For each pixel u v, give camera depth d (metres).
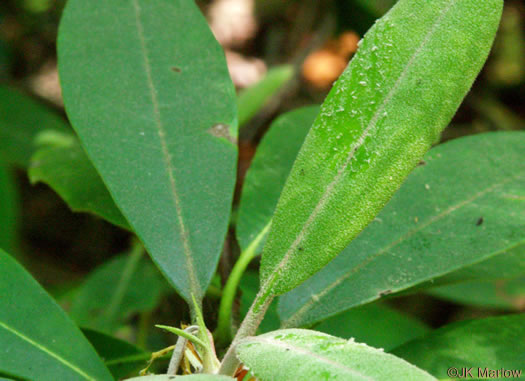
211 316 0.50
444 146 0.53
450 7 0.42
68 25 0.51
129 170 0.48
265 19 1.54
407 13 0.43
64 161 0.58
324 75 1.36
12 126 0.92
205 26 0.53
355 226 0.42
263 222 0.53
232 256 0.58
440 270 0.49
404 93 0.42
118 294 0.73
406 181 0.52
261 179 0.54
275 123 0.57
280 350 0.40
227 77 0.51
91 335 0.53
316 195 0.43
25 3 1.43
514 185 0.51
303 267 0.43
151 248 0.47
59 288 0.91
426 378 0.38
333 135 0.43
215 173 0.49
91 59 0.51
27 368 0.43
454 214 0.50
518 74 1.37
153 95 0.50
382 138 0.42
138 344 0.75
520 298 0.69
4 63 1.39
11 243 0.76
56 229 1.36
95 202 0.56
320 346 0.40
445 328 0.49
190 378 0.39
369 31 0.43
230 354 0.42
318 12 1.45
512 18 1.38
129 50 0.51
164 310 0.82
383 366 0.38
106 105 0.50
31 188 1.39
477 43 0.42
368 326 0.64
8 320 0.44
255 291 0.58
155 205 0.48
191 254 0.47
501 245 0.49
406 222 0.50
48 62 1.48
